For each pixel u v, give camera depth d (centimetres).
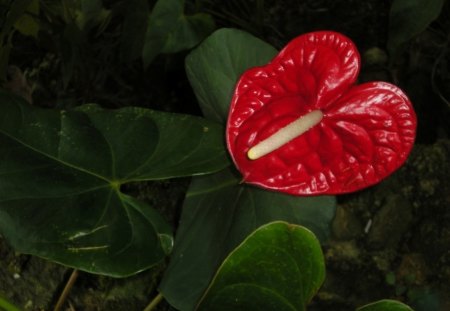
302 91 85
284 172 85
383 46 116
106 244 80
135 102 113
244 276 75
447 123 110
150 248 81
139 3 102
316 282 76
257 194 90
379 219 102
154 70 114
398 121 83
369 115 84
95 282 100
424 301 98
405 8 95
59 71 115
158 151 85
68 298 100
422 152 105
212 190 91
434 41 114
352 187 84
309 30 117
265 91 84
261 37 116
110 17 113
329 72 84
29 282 100
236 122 83
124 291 100
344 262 101
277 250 74
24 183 81
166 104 113
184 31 104
